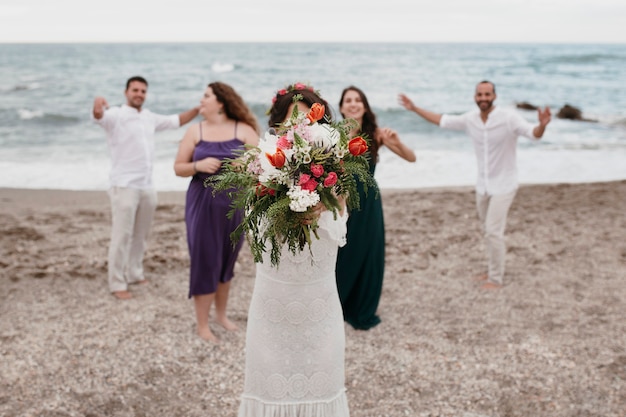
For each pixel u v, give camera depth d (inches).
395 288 240.4
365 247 190.4
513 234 318.7
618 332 196.2
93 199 409.1
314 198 100.0
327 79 1651.1
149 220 235.8
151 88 1360.7
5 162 564.1
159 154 587.5
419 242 304.3
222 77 1683.1
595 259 276.2
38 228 325.1
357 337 193.3
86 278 247.6
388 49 3425.2
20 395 154.9
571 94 1376.7
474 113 228.5
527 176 517.0
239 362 175.3
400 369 171.3
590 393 157.1
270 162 101.3
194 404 152.6
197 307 188.9
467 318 209.2
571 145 680.4
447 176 511.2
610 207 382.3
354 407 151.7
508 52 3265.3
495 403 153.0
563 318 209.0
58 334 192.7
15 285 238.7
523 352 181.8
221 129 180.9
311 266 111.8
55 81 1457.9
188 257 275.7
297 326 113.7
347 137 109.0
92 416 145.8
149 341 187.8
